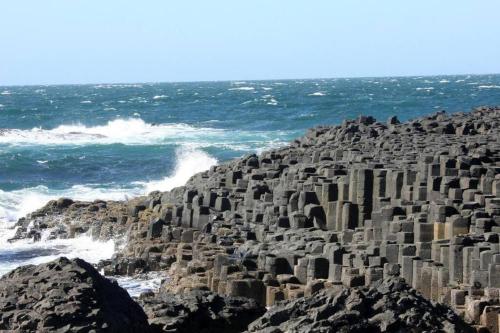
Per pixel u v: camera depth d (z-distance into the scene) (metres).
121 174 161.38
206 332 59.84
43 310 51.72
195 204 101.25
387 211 84.38
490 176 88.25
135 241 97.38
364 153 111.75
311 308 51.00
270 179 106.44
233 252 84.00
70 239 109.50
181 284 76.62
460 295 67.94
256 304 63.25
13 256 101.81
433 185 88.88
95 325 51.19
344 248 77.50
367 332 49.62
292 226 92.88
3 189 147.12
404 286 52.91
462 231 78.12
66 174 162.25
